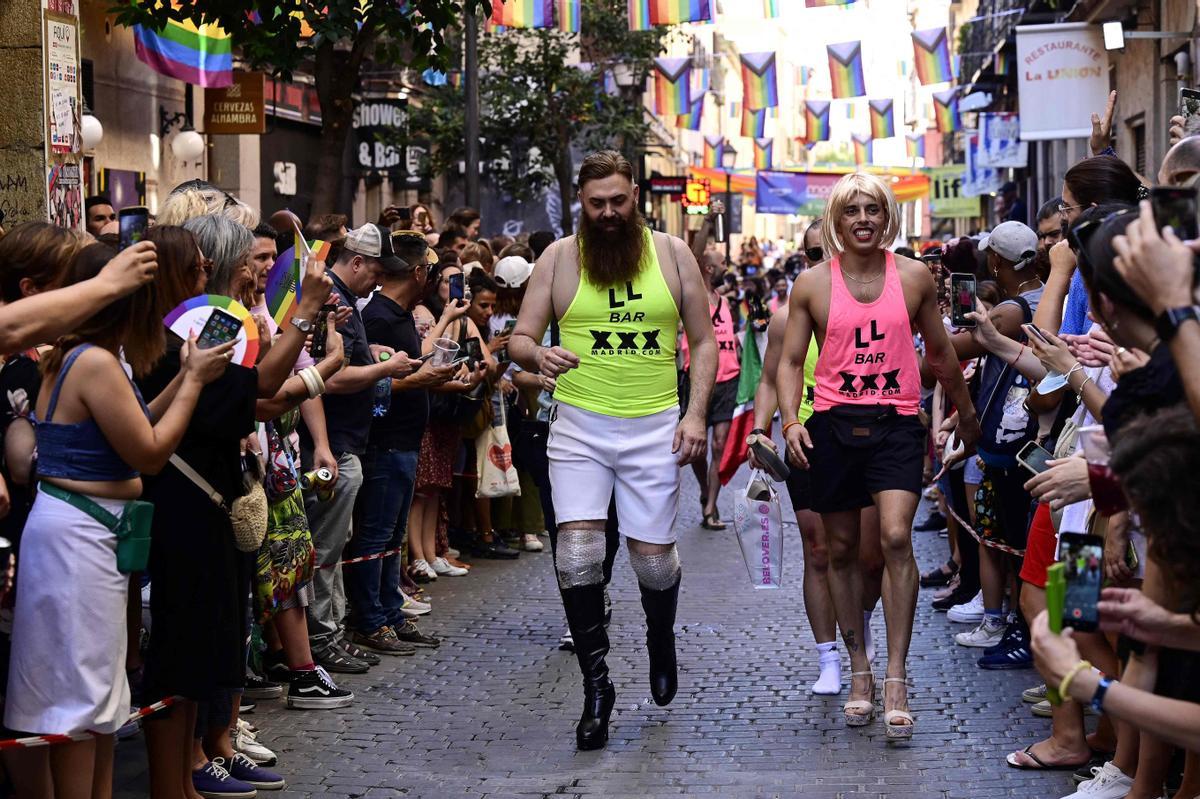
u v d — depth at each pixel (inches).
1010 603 306.8
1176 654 133.6
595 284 235.8
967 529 316.5
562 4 571.2
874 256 242.2
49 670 169.9
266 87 764.0
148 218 199.5
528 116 847.7
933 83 741.3
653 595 243.1
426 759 230.2
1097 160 226.5
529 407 336.8
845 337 239.8
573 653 300.4
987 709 253.0
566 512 237.5
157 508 191.5
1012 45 930.7
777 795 210.1
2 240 183.6
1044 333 197.9
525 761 228.7
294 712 257.8
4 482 162.1
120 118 615.8
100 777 182.1
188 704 199.0
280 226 292.2
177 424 174.4
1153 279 123.0
